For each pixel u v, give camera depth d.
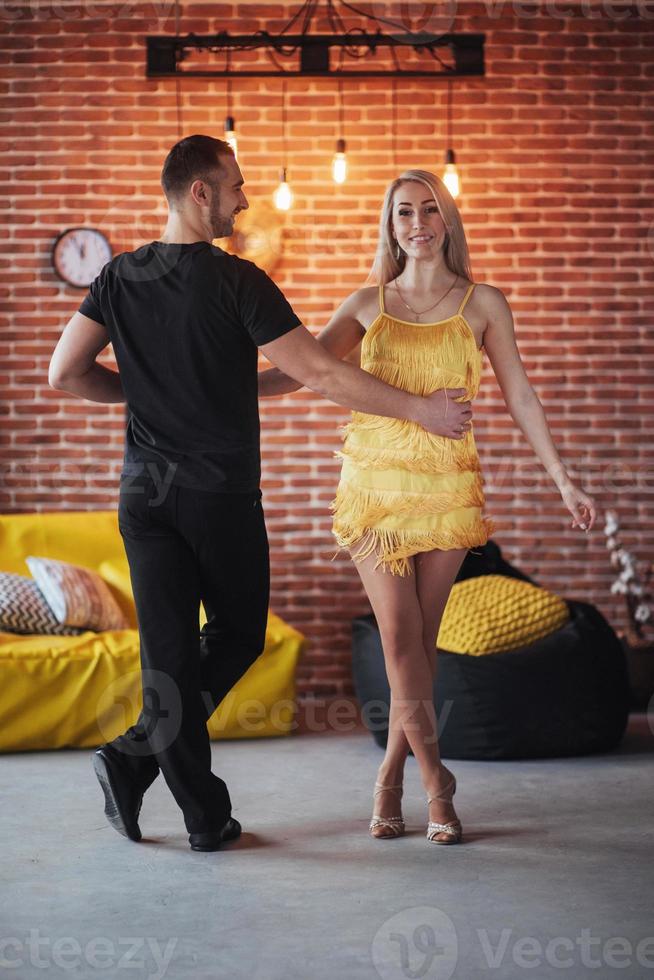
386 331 3.26
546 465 3.29
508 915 2.72
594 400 5.75
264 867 3.06
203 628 3.29
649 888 2.91
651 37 5.67
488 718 4.20
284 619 5.75
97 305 3.10
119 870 3.03
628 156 5.70
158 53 5.55
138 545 3.11
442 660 4.25
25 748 4.40
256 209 5.66
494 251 5.72
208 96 5.64
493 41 5.65
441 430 3.09
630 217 5.71
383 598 3.25
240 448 3.07
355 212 5.68
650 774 4.06
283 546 5.76
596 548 5.77
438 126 5.67
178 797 3.16
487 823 3.47
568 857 3.15
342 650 5.75
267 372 3.45
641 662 5.18
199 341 3.00
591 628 4.40
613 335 5.74
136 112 5.63
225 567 3.12
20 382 5.70
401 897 2.84
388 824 3.32
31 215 5.65
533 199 5.70
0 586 4.74
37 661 4.38
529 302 5.73
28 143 5.63
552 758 4.28
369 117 5.66
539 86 5.67
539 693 4.22
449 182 5.40
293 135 5.66
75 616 4.67
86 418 5.72
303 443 5.74
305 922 2.68
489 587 4.56
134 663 4.47
